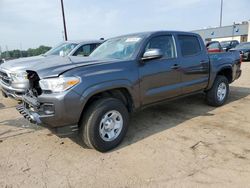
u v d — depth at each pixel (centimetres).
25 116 388
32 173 329
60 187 300
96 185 302
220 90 619
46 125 358
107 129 382
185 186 295
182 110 593
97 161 356
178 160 354
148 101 444
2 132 467
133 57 421
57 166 345
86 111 366
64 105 338
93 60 412
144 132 459
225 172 322
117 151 386
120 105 392
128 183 304
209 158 358
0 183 307
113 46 486
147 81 433
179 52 502
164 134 448
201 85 558
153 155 371
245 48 1966
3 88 648
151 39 457
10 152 387
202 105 633
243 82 988
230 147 391
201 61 545
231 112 572
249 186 293
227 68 631
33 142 422
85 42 843
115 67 390
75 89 343
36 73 371
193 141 416
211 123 500
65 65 375
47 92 351
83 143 414
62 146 405
